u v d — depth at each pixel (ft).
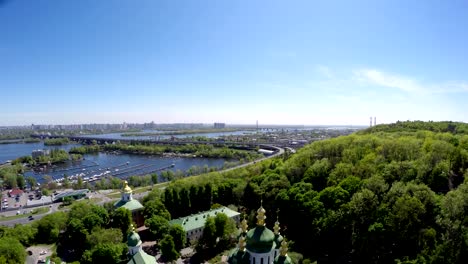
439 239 403.34
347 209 503.20
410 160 627.87
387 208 462.60
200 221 577.84
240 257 333.83
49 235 556.51
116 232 511.40
